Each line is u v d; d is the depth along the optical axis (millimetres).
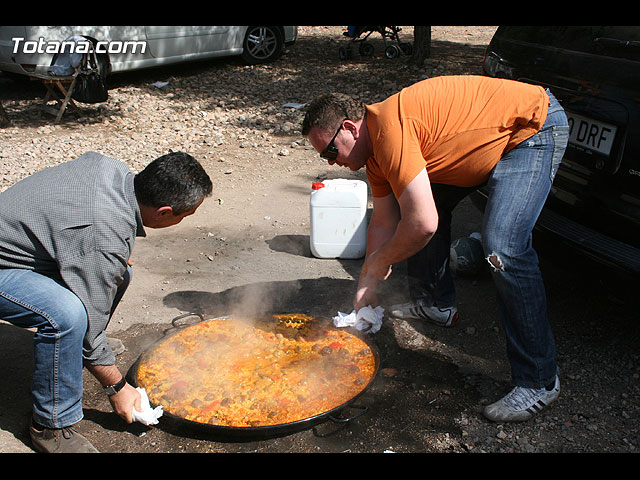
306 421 2428
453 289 3402
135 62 8906
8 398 2854
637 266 2666
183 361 2941
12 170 6324
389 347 3252
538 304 2523
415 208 2402
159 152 6863
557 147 2516
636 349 3131
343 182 4348
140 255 4457
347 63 10719
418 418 2693
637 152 2730
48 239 2172
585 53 3051
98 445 2543
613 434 2578
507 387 2902
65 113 8406
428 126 2453
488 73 3898
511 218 2455
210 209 5328
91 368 2385
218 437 2572
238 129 7652
